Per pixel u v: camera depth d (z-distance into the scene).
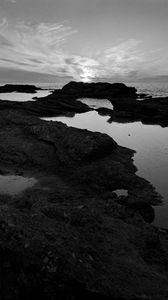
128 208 15.97
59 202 15.91
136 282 8.95
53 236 9.69
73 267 8.58
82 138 23.75
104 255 9.97
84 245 9.86
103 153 23.75
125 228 12.42
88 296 8.30
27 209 13.20
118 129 41.41
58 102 58.59
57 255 8.66
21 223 9.84
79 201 15.79
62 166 22.31
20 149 24.48
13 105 52.88
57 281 8.23
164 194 19.38
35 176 21.08
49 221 11.00
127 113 53.00
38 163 22.92
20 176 20.95
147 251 11.20
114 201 16.98
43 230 9.88
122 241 11.27
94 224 11.83
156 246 11.62
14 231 9.09
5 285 8.10
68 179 20.70
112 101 60.31
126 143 32.81
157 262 10.76
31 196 17.00
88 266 8.88
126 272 9.30
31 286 8.17
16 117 30.64
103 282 8.54
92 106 70.62
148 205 17.62
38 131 26.33
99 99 90.44
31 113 51.38
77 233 10.76
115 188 19.92
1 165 22.75
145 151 29.11
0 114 31.72
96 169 21.39
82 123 46.06
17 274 8.29
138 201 17.36
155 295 8.57
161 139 34.91
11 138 26.33
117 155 25.05
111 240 11.12
